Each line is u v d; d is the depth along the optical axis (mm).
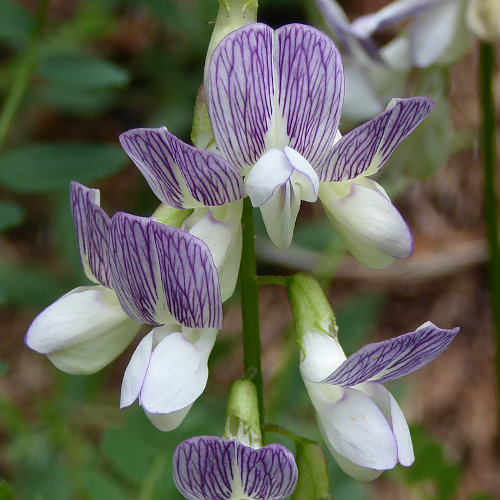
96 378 218
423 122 187
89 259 135
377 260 132
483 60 189
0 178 169
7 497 149
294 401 193
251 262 136
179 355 126
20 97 172
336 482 172
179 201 129
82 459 197
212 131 128
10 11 171
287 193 123
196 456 125
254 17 128
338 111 127
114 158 171
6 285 223
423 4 183
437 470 172
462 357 243
